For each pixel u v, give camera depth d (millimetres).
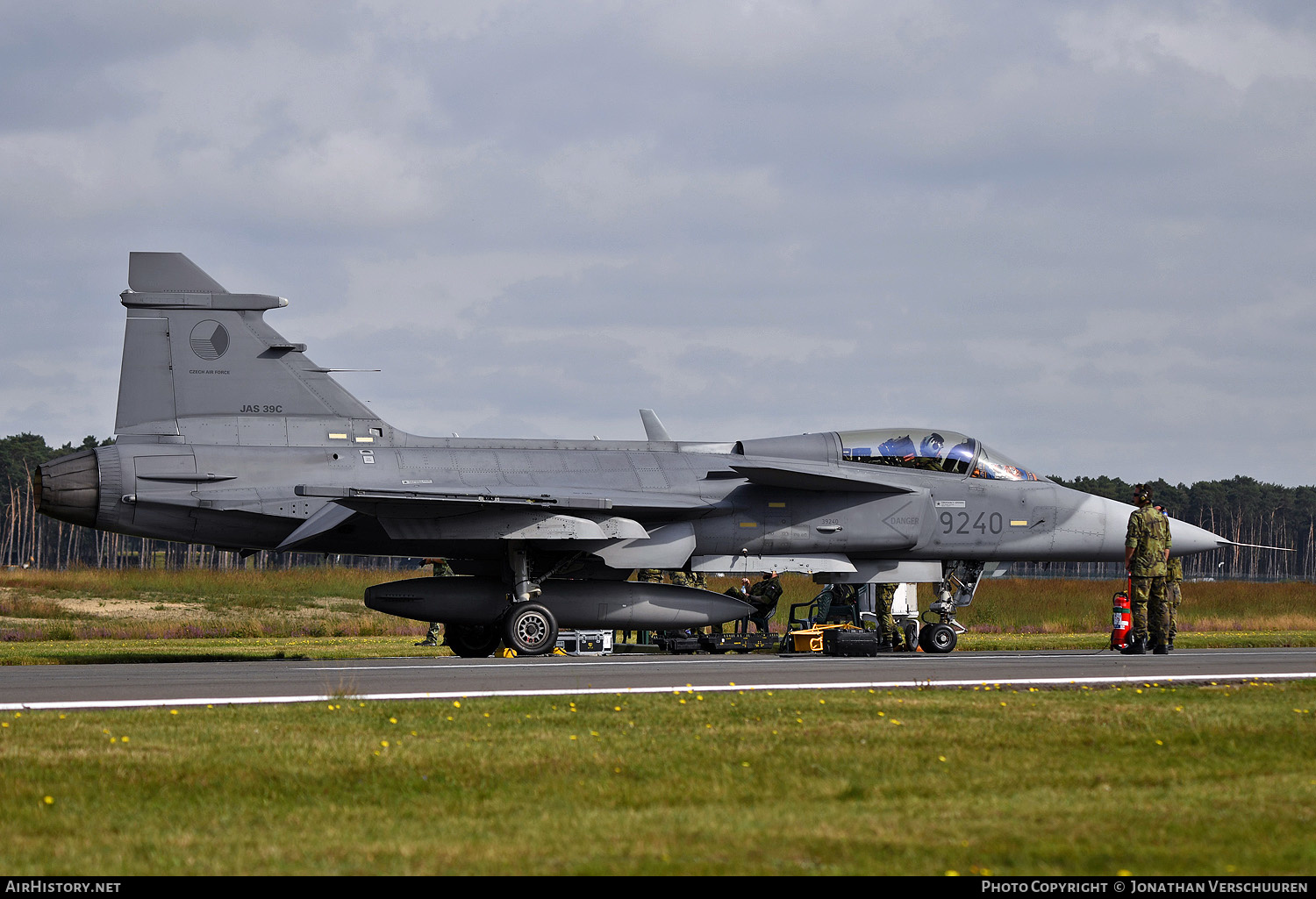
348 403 71562
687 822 20891
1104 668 49750
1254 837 19891
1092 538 79000
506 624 67938
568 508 66562
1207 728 30844
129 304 68312
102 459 65750
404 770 25422
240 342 69625
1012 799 22797
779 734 30062
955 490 77438
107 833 20328
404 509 64438
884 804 22422
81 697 38312
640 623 72375
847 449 77625
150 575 155500
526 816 21500
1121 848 19156
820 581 77062
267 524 68375
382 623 112562
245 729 30609
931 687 41562
